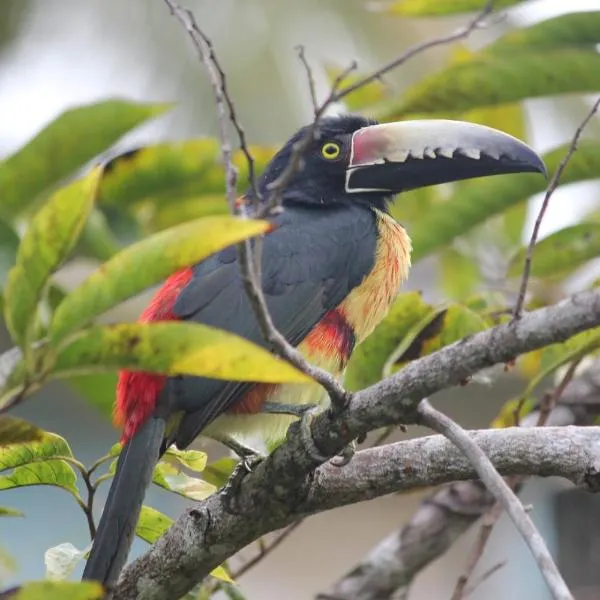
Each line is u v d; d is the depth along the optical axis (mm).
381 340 10523
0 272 9695
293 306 9867
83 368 5965
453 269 13125
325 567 18906
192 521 8469
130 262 5793
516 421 10016
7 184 9609
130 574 8578
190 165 10570
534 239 6863
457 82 10547
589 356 11164
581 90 10609
